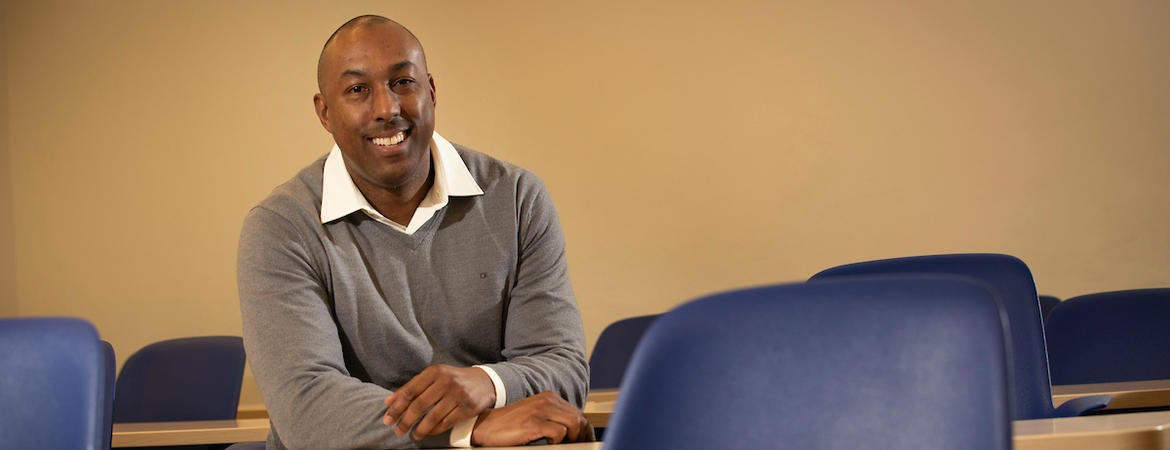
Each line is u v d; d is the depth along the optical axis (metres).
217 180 5.10
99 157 5.14
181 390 3.65
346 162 1.97
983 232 4.85
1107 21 4.79
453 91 5.09
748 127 5.00
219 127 5.11
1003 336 0.87
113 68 5.15
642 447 0.95
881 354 0.91
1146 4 4.75
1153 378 2.72
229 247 5.08
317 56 5.10
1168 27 4.74
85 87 5.16
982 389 0.86
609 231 5.03
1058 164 4.81
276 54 5.11
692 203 5.02
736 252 4.98
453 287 1.97
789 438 0.93
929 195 4.89
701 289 4.99
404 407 1.64
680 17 5.05
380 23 1.93
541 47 5.09
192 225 5.09
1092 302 2.83
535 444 1.62
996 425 0.85
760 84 5.00
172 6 5.15
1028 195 4.82
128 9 5.16
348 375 1.84
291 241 1.89
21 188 5.15
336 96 1.92
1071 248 4.79
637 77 5.06
